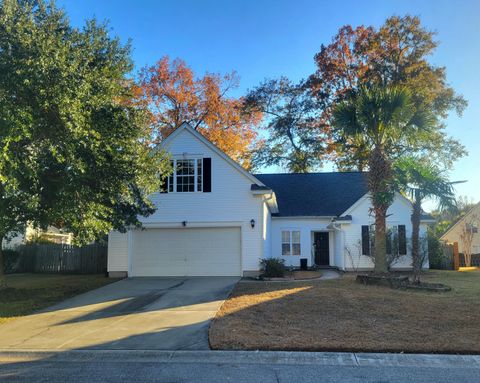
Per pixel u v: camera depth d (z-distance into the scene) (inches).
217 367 271.4
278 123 1502.2
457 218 1722.4
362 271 839.1
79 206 428.1
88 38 437.1
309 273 792.3
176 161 768.3
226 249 753.6
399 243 840.9
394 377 246.2
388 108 597.3
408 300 455.2
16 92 371.6
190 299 505.0
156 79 1424.7
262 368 267.1
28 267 1016.2
